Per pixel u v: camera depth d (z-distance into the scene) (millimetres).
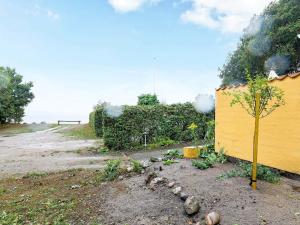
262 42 27688
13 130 40906
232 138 9172
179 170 7941
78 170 10750
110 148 17266
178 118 18953
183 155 10156
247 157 8469
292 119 6918
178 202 5953
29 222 5867
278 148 7336
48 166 12102
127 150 16938
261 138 7906
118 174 9000
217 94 10062
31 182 9164
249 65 29922
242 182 6258
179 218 5363
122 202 6445
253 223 4684
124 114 17547
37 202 7023
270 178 6523
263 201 5316
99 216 5898
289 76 6961
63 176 9766
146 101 25969
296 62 26484
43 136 29516
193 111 19297
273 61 27453
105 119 17219
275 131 7426
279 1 27781
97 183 8391
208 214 5031
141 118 17938
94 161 13070
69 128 40156
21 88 56781
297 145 6777
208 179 6746
